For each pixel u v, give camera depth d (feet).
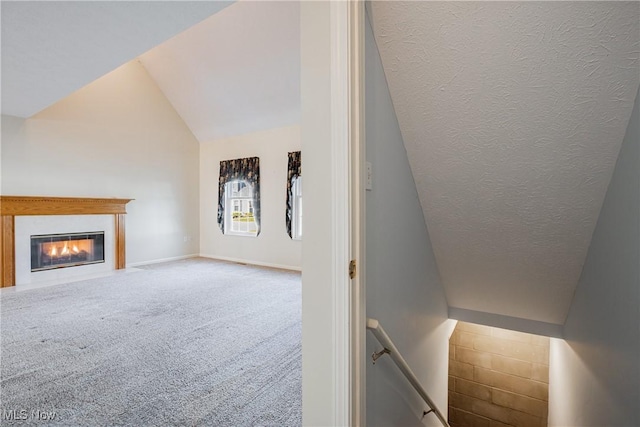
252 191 20.90
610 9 3.22
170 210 22.11
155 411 6.28
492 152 5.05
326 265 3.47
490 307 9.00
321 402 3.58
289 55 14.90
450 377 12.59
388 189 4.79
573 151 4.62
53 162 16.67
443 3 3.69
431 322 7.67
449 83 4.38
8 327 10.28
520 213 5.95
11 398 6.61
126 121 19.63
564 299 7.68
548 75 3.90
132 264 20.18
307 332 3.65
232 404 6.53
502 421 11.73
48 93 12.87
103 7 7.79
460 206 6.25
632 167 3.93
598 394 5.46
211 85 18.72
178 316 11.47
